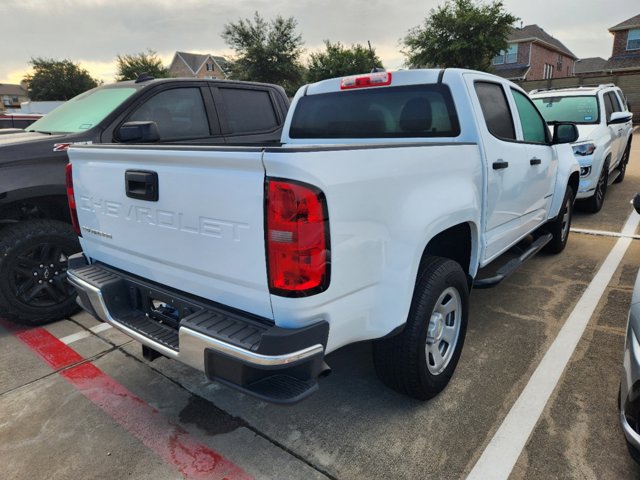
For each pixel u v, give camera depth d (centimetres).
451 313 294
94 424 274
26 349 364
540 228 519
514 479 225
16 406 293
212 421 275
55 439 262
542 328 371
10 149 372
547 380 302
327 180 189
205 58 6812
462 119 317
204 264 217
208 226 209
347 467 236
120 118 436
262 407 287
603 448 242
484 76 351
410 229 233
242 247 199
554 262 523
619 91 948
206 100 503
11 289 380
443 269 267
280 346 187
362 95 366
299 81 3869
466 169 291
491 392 292
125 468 240
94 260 300
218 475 234
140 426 272
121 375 326
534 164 400
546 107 797
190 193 213
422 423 266
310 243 186
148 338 239
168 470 238
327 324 201
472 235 309
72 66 5184
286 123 421
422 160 246
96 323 409
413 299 257
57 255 399
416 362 259
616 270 491
